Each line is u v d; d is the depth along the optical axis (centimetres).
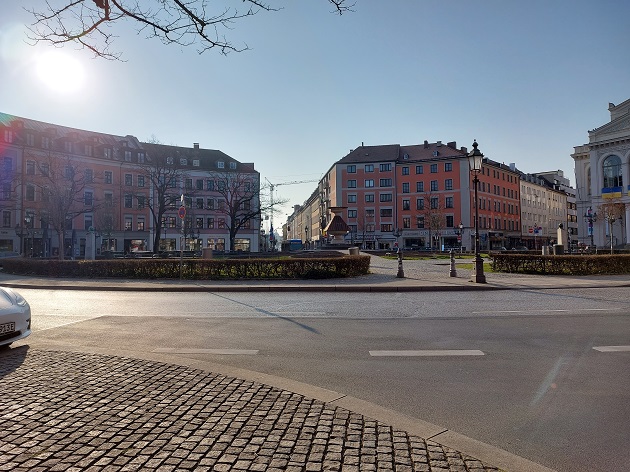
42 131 5506
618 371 538
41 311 1071
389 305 1147
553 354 622
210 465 293
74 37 512
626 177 5416
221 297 1366
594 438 359
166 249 6469
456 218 7375
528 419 398
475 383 500
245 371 516
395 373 540
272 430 348
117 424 359
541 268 2006
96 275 2011
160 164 5444
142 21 517
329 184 8906
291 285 1573
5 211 5025
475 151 1677
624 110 5994
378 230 7888
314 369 559
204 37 544
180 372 510
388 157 7969
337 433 343
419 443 328
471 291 1484
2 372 508
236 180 6075
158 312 1048
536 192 9625
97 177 5809
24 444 322
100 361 557
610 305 1107
